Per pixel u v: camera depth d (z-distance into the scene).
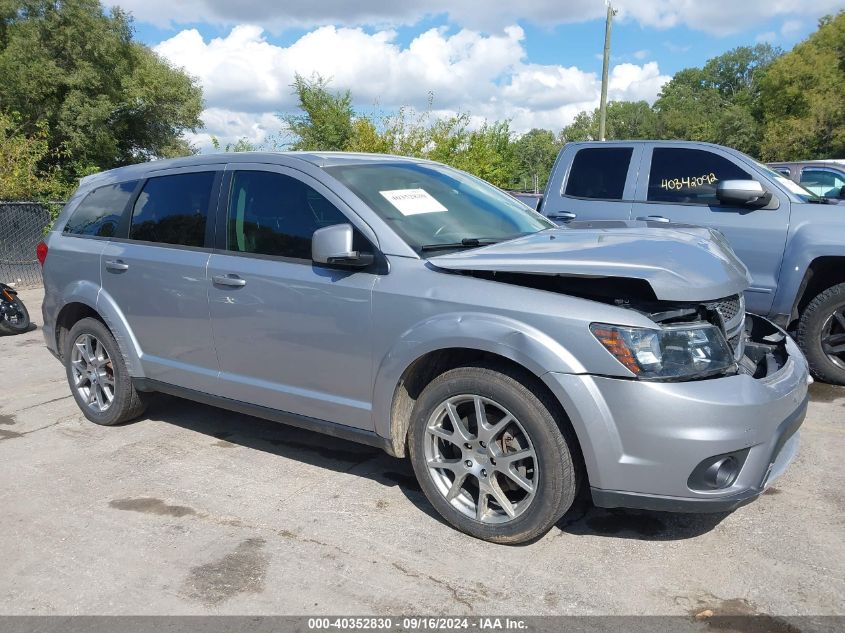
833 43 52.25
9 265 13.77
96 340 5.00
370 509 3.71
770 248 5.73
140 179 4.80
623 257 3.11
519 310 3.07
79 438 4.86
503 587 2.97
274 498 3.86
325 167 3.90
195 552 3.32
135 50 28.84
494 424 3.27
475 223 3.96
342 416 3.72
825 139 45.09
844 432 4.61
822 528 3.40
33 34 24.95
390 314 3.43
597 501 3.03
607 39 23.00
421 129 16.62
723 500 2.88
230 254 4.11
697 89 109.38
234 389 4.17
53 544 3.42
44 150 17.59
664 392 2.83
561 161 7.04
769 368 3.29
